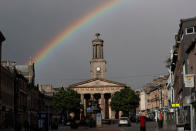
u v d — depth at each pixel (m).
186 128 43.47
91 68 172.38
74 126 74.19
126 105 133.50
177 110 79.69
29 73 118.75
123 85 160.00
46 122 54.16
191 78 45.00
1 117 71.62
